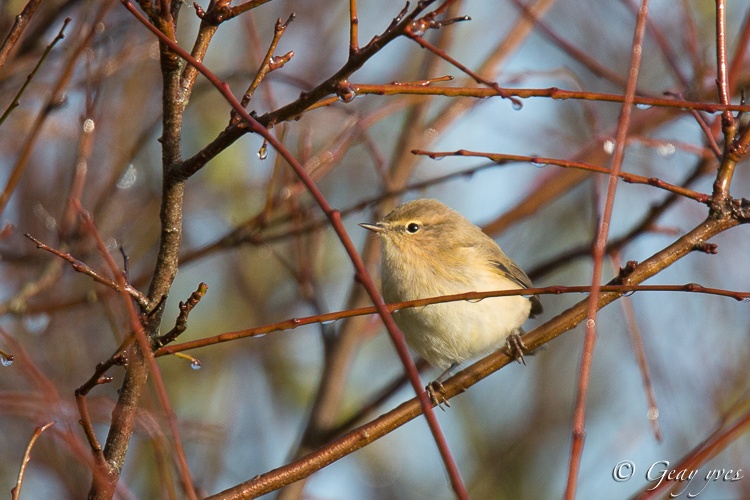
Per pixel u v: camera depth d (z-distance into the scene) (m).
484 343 10.28
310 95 5.71
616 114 14.91
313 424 11.20
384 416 7.14
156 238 12.67
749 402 7.61
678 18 13.77
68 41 9.46
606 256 11.77
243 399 13.33
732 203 6.98
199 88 11.04
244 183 13.72
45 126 11.05
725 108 6.03
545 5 12.24
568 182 12.16
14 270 11.58
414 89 5.73
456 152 6.60
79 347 11.83
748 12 9.34
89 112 9.44
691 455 6.66
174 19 6.11
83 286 12.08
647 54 14.75
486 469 15.12
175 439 4.89
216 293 14.20
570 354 15.89
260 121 5.91
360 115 11.52
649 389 8.66
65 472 9.33
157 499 11.20
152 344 6.00
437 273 10.26
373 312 6.17
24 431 10.99
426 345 10.42
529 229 16.59
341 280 15.08
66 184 11.65
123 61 9.88
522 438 15.34
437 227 10.49
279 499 10.96
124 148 11.52
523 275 10.68
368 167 15.05
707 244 7.04
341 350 11.55
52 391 6.73
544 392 15.70
